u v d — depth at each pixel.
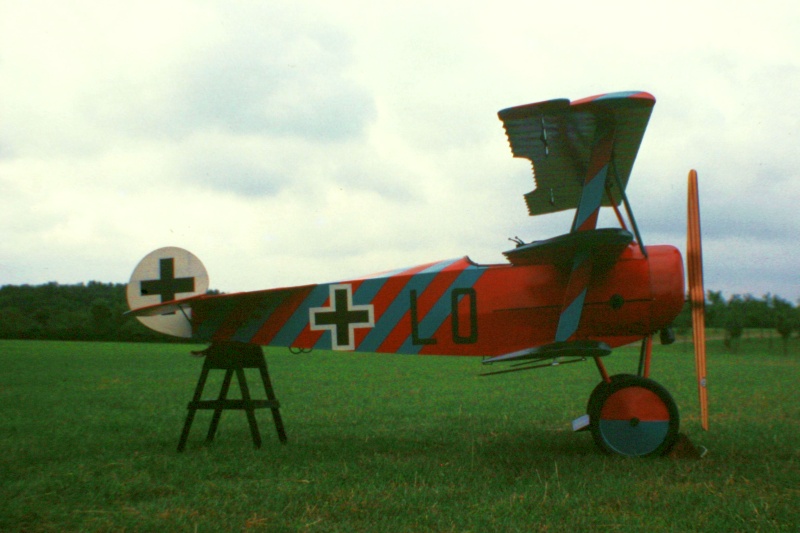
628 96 5.86
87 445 7.16
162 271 7.80
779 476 5.31
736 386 14.57
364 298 7.31
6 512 4.54
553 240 6.18
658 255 6.78
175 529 4.18
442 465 5.94
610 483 5.13
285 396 12.80
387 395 12.87
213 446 7.14
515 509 4.48
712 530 4.02
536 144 6.87
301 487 5.15
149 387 14.95
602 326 6.78
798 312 51.12
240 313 7.48
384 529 4.10
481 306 7.05
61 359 28.34
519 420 9.16
